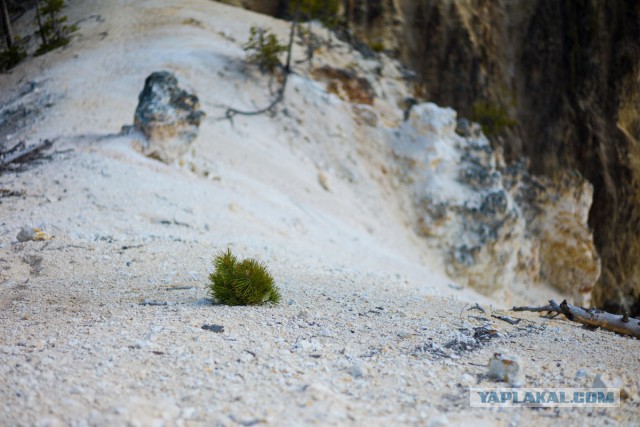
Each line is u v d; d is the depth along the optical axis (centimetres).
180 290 1067
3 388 560
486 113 4797
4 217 1808
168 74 2589
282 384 598
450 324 895
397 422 529
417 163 3769
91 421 494
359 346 744
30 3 5119
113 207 1953
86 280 1150
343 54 4425
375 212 3491
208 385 587
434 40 5181
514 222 3700
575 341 851
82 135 2664
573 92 5291
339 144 3716
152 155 2481
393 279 1898
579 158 5100
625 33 5491
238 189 2714
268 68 3878
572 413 570
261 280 956
